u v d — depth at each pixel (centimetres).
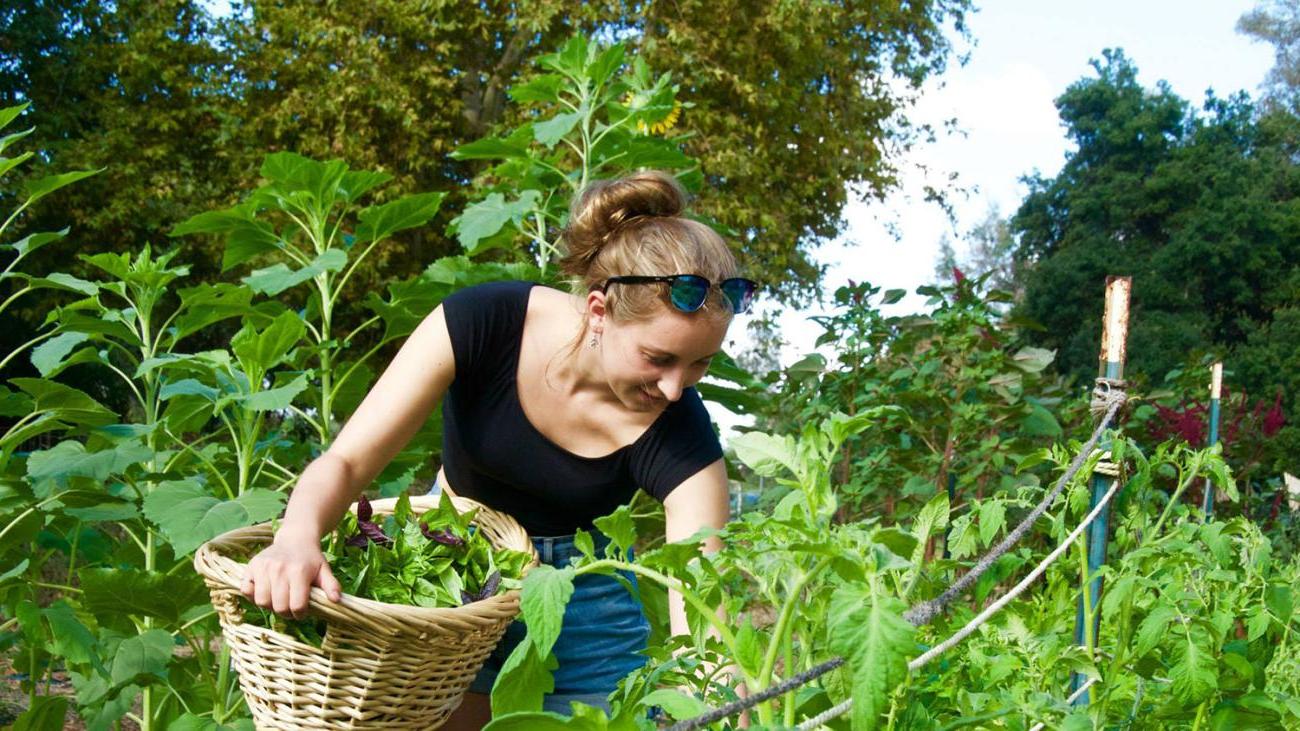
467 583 178
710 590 128
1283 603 160
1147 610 164
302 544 162
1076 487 162
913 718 132
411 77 1309
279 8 1355
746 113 1378
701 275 174
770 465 115
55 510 252
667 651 141
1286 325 2241
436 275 307
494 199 329
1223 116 2955
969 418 438
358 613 152
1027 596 260
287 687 161
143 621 261
